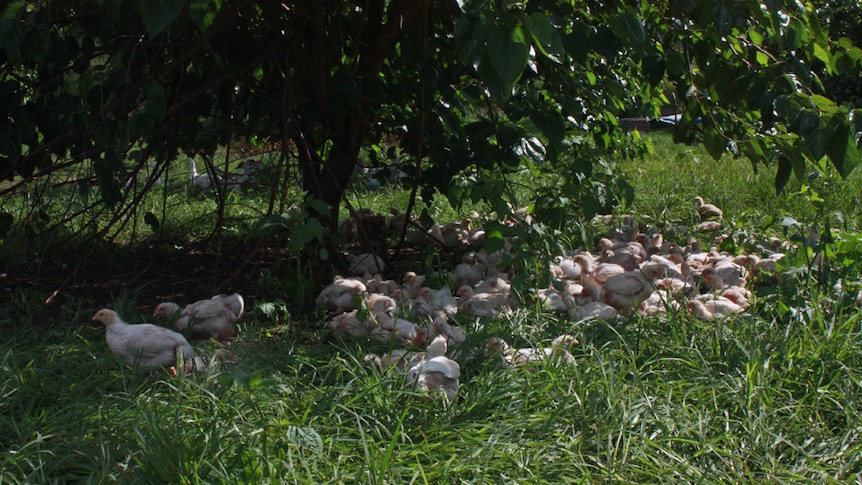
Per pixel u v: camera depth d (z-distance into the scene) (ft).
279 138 23.84
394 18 21.77
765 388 14.35
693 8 15.80
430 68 20.01
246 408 13.34
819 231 24.80
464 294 20.61
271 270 22.99
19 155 19.84
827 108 15.11
